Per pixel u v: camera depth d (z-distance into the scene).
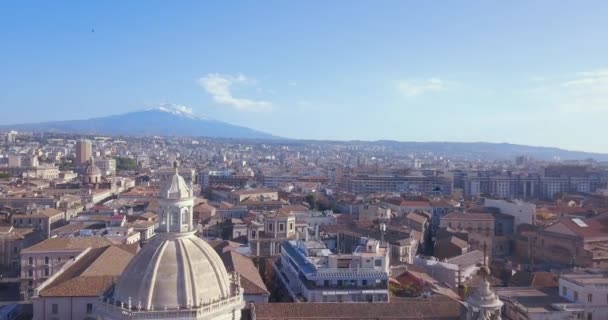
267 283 152.25
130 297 72.81
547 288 129.50
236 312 78.31
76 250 159.88
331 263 121.56
